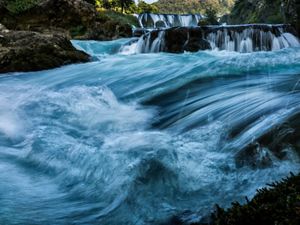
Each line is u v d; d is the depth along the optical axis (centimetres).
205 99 727
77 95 815
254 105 614
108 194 405
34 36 1364
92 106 750
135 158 437
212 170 409
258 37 1619
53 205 405
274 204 260
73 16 2258
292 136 440
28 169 540
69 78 1099
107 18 2358
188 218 335
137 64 1170
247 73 866
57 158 530
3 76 1172
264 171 392
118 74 1063
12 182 482
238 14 3388
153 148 460
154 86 880
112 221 365
